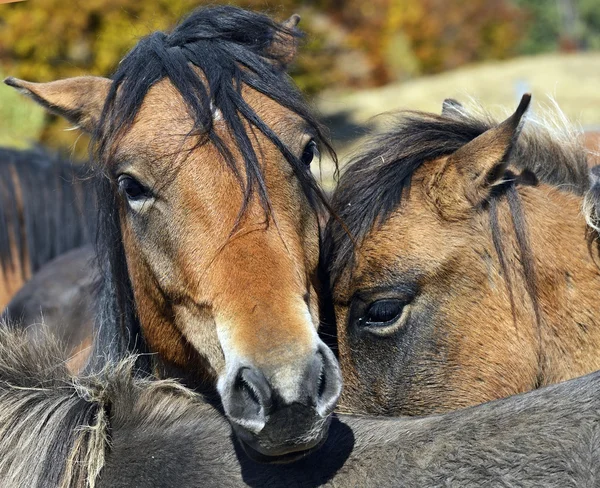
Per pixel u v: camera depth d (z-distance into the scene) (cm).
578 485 383
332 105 3503
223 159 499
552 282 584
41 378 486
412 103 3584
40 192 1282
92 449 444
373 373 575
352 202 585
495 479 392
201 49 552
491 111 709
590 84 3675
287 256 483
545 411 410
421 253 561
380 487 405
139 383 489
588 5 7119
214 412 474
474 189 570
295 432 415
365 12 4219
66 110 613
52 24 2202
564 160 672
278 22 635
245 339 439
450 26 4766
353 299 574
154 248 530
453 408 564
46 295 1038
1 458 450
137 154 519
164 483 436
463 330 564
